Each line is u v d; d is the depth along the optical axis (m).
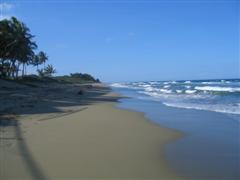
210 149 9.21
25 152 8.55
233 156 8.43
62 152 8.62
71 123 13.62
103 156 8.28
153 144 9.77
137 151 8.86
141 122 14.30
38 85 60.59
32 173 6.86
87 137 10.62
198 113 17.97
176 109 20.28
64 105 22.28
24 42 65.81
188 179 6.65
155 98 32.03
